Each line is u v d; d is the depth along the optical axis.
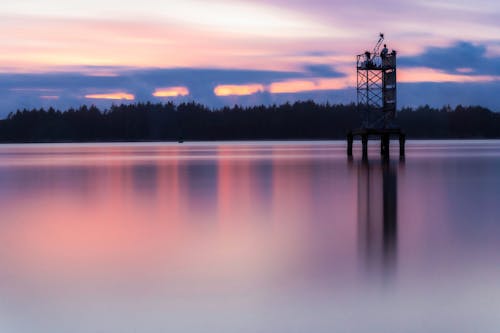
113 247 19.70
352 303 13.67
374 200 31.92
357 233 21.91
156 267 16.88
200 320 12.75
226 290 14.66
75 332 12.20
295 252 18.69
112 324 12.56
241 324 12.52
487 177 46.62
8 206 30.69
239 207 29.42
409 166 60.75
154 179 47.62
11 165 70.75
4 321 12.76
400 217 25.66
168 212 27.84
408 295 14.18
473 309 13.26
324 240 20.59
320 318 12.81
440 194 34.59
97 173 55.41
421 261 17.39
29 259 17.98
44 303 13.81
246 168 61.12
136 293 14.46
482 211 27.45
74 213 27.80
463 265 16.86
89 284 15.23
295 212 27.42
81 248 19.58
